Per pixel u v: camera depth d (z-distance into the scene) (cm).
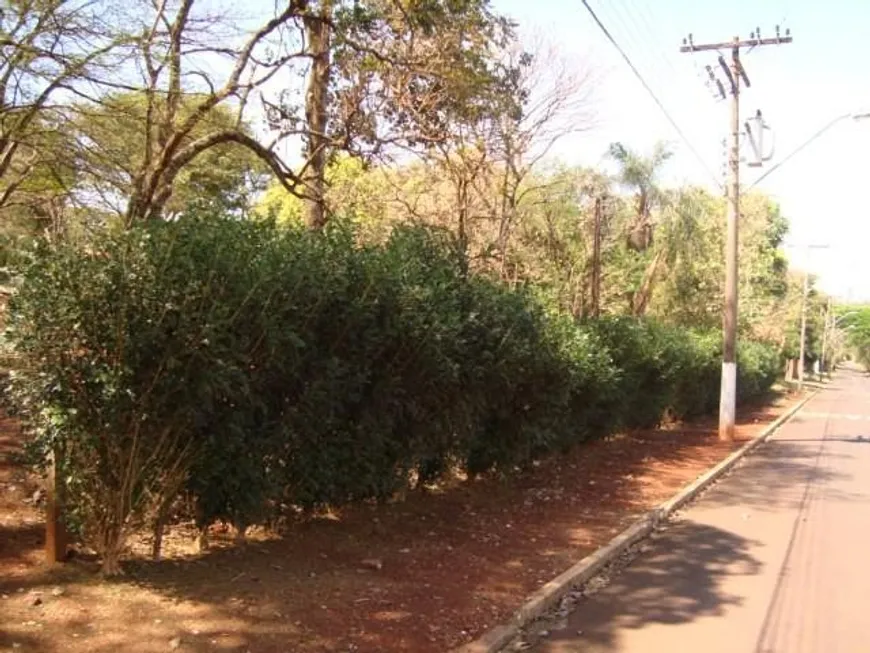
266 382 632
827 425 2925
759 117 2128
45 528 636
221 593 565
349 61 1209
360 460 749
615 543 878
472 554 775
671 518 1091
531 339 1027
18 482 735
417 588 647
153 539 630
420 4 1216
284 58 1022
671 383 2080
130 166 916
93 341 533
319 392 665
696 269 3092
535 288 1323
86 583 553
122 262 533
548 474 1291
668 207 2909
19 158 967
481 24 1342
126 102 874
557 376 1108
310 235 726
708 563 843
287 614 545
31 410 554
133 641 475
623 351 1622
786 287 5962
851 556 884
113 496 564
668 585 755
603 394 1423
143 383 545
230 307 572
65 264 529
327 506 785
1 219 1014
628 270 2711
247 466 612
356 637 530
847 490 1377
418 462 866
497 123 1625
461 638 560
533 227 2227
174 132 915
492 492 1081
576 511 1044
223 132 962
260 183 1592
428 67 1265
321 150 1176
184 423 566
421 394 811
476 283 978
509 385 980
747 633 620
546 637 600
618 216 2698
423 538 805
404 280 778
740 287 4050
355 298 709
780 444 2186
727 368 2094
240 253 583
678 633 616
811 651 586
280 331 610
